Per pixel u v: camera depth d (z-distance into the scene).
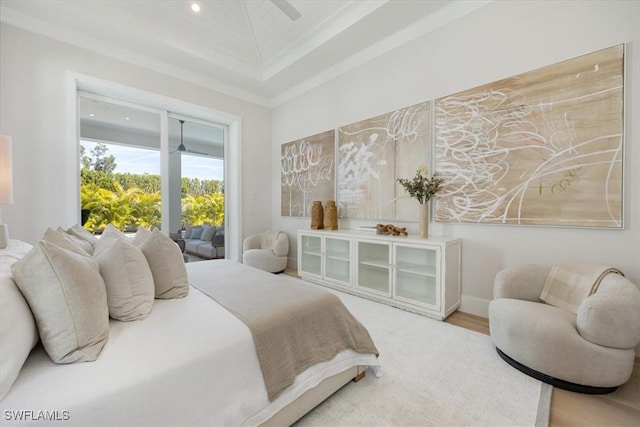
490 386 1.56
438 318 2.51
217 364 1.05
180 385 0.95
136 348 1.03
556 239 2.18
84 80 3.08
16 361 0.79
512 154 2.36
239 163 4.61
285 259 4.38
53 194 2.90
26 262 0.92
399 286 2.84
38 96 2.81
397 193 3.22
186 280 1.65
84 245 1.75
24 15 2.71
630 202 1.88
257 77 4.27
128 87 3.40
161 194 3.92
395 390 1.53
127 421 0.83
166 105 3.83
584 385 1.48
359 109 3.62
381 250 3.02
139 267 1.37
